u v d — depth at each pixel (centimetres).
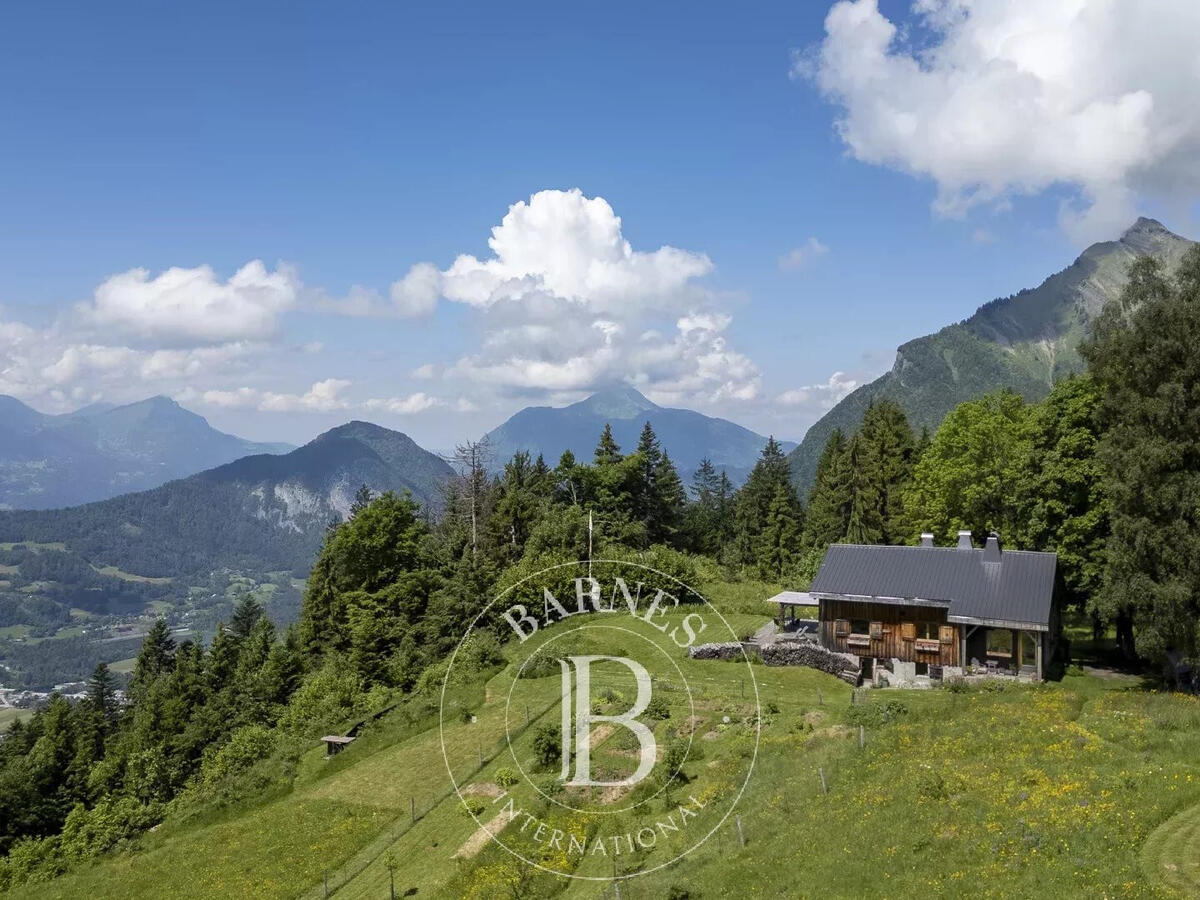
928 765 2997
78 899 4088
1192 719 3216
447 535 9406
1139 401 4331
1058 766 2819
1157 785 2558
